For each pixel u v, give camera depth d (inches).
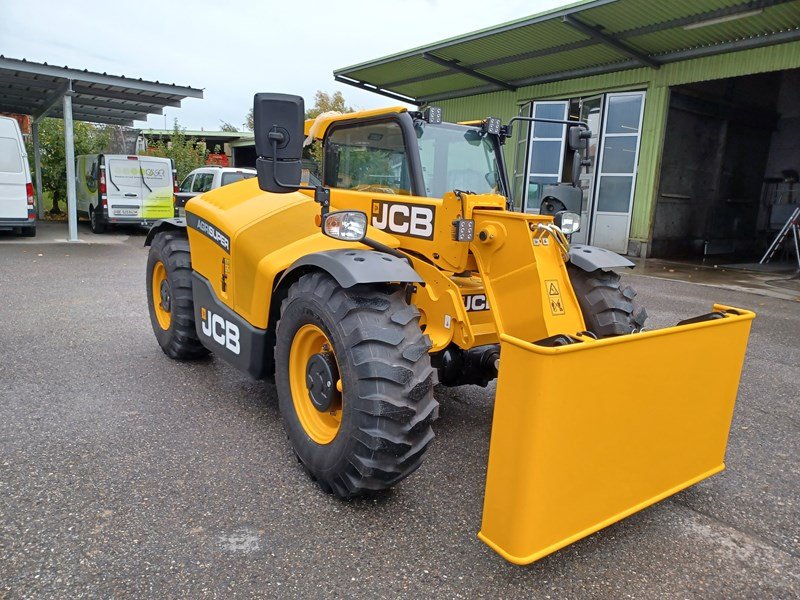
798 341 252.5
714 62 461.4
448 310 124.7
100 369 183.8
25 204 500.1
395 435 103.3
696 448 113.0
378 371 102.6
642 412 98.5
